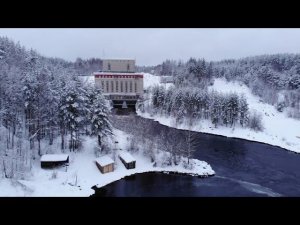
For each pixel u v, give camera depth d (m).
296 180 54.75
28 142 59.06
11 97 55.88
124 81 127.75
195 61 166.88
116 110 113.75
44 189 44.81
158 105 108.25
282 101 114.44
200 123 96.44
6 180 43.94
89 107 60.31
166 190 48.81
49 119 59.72
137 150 63.34
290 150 74.25
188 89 103.75
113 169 54.88
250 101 121.62
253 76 149.62
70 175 50.84
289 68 176.75
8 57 90.94
